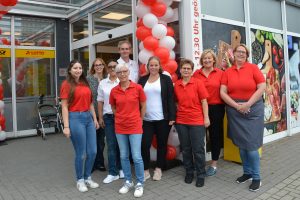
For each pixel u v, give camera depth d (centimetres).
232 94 413
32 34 828
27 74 822
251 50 621
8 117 793
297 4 764
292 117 739
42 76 845
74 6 757
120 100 395
